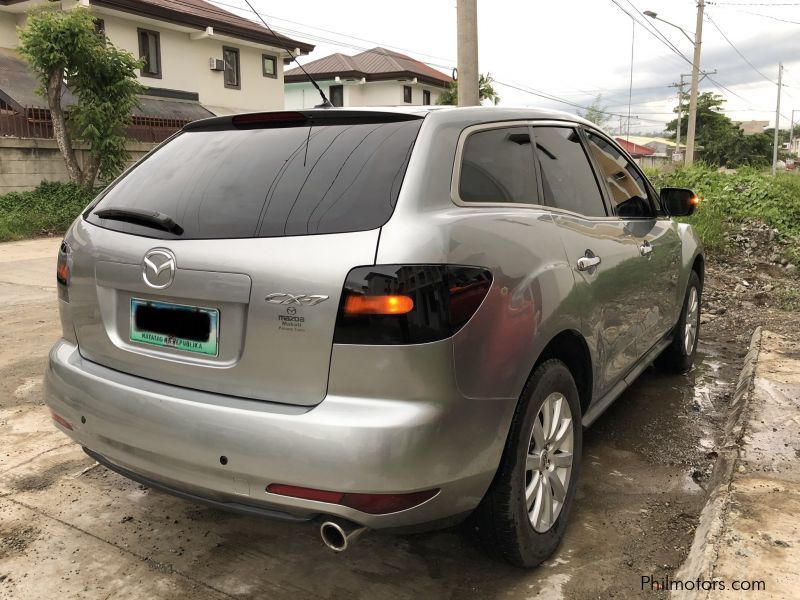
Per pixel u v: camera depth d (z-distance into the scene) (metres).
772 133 86.06
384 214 2.05
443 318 1.98
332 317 1.95
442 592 2.43
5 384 4.56
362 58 38.06
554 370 2.50
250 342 2.06
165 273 2.20
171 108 21.00
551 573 2.55
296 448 1.94
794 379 4.26
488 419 2.14
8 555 2.65
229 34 22.91
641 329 3.64
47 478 3.28
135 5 19.67
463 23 8.88
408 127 2.34
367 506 1.94
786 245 10.98
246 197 2.25
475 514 2.35
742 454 3.22
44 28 14.59
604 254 3.00
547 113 3.14
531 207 2.65
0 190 14.87
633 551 2.71
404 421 1.92
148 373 2.30
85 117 15.23
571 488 2.74
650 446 3.73
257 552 2.68
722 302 7.61
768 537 2.50
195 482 2.13
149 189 2.51
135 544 2.73
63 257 2.60
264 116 2.57
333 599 2.39
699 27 25.44
